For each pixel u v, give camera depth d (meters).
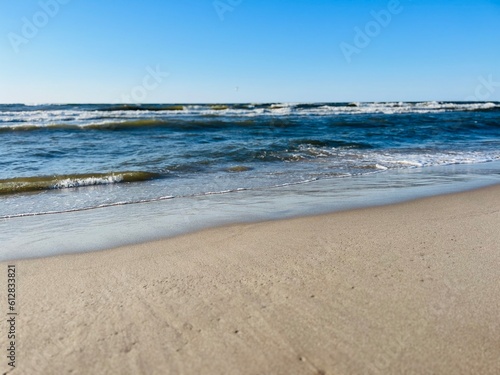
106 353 2.06
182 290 2.76
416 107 43.47
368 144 13.48
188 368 1.93
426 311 2.40
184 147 12.05
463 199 5.73
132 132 16.62
